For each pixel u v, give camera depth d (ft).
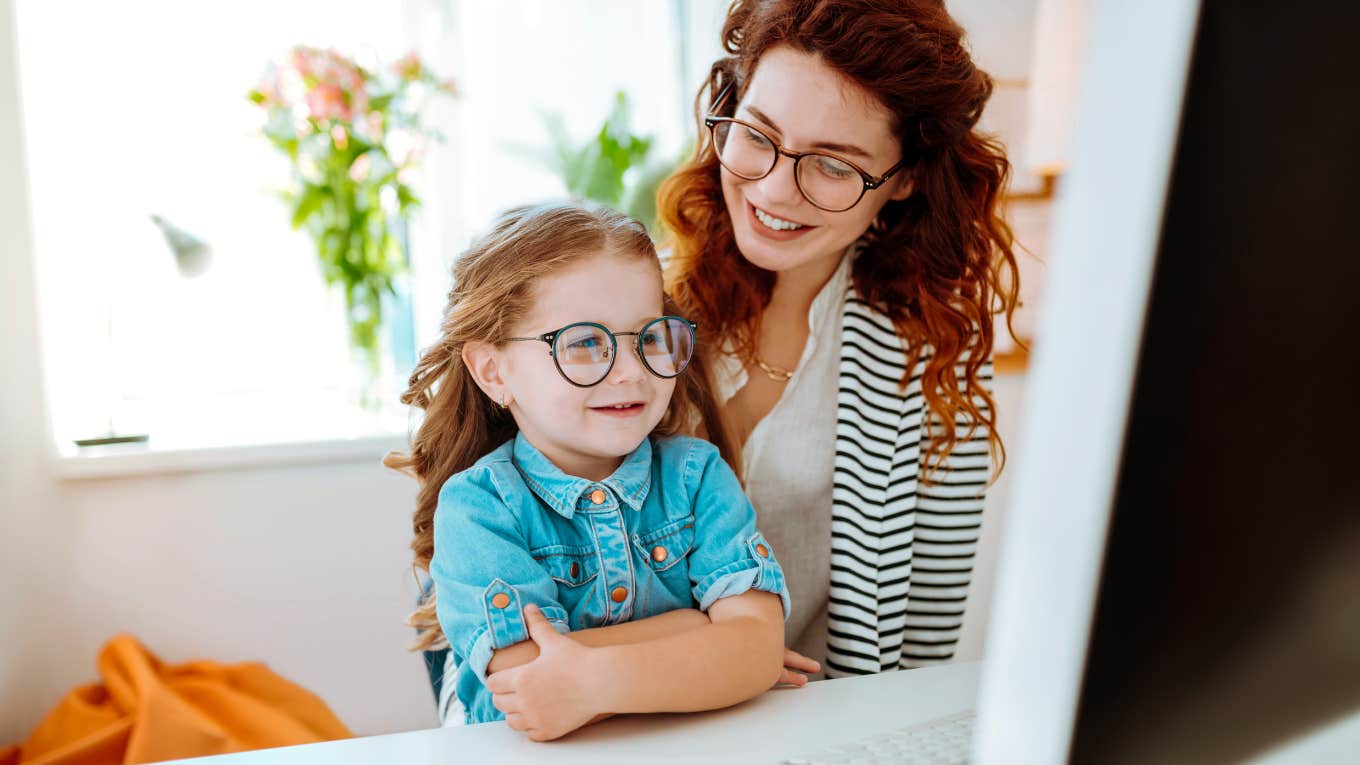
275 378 7.18
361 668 6.42
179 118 6.73
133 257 6.64
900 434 3.24
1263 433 1.03
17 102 5.57
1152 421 0.99
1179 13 0.91
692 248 3.34
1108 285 0.97
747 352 3.32
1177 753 1.11
